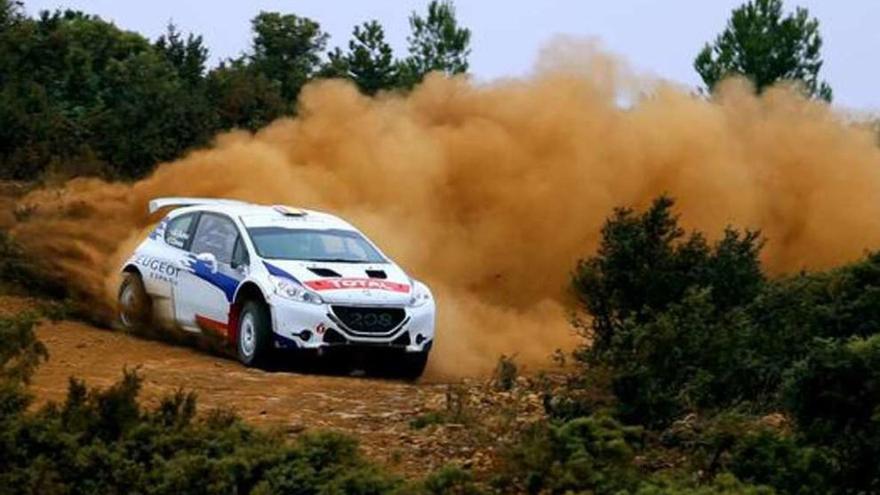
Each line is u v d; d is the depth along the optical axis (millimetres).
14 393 37062
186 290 56531
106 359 51375
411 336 53219
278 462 33875
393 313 52875
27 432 35125
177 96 90312
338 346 52156
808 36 120125
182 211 59000
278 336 51906
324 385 48031
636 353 40281
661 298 47750
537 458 33656
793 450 34562
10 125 87688
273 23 121250
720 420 36844
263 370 52219
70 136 89250
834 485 34188
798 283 48156
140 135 86938
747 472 34781
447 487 32969
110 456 34406
